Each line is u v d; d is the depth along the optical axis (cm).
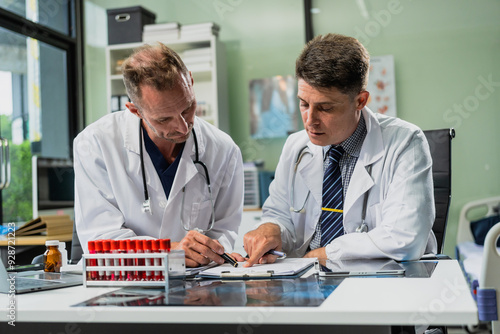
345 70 138
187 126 137
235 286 107
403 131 157
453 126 407
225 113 433
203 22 453
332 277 114
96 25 476
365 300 88
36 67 430
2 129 391
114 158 156
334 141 149
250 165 400
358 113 153
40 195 330
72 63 471
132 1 467
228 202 174
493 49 401
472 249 363
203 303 91
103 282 112
